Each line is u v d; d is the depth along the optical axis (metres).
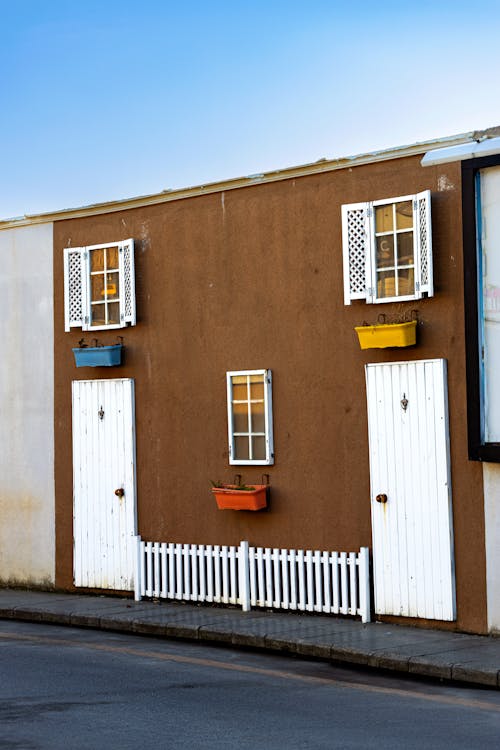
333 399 14.33
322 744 8.28
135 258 16.50
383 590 13.66
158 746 8.22
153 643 13.41
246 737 8.52
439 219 13.23
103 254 16.77
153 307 16.30
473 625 12.86
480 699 10.06
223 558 15.30
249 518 15.17
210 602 15.48
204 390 15.72
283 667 11.73
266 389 14.92
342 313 14.23
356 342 14.09
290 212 14.78
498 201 12.54
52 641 13.59
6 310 18.17
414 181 13.49
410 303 13.52
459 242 13.05
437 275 13.24
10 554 18.12
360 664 11.83
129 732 8.68
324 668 11.69
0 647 13.09
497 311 12.54
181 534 15.95
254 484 15.11
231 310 15.42
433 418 13.22
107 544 16.72
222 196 15.52
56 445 17.50
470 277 12.67
